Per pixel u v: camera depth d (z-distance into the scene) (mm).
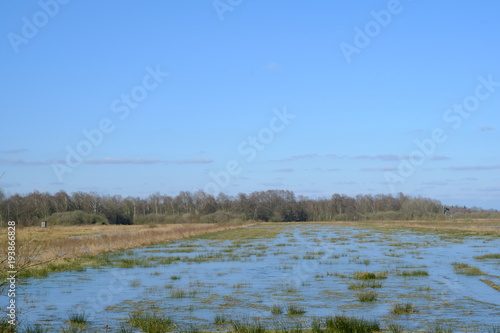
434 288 23375
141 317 16984
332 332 14578
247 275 28250
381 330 15250
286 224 141750
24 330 15445
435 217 151875
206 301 20438
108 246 46000
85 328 15852
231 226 114562
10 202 62812
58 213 106188
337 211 173375
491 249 45531
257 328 14969
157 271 30266
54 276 27875
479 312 18047
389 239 61500
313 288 23562
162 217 132750
